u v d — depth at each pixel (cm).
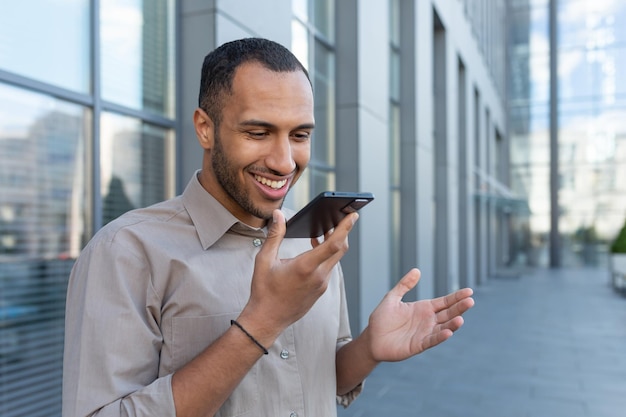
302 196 473
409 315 113
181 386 80
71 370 87
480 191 1416
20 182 249
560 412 409
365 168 546
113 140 297
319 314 115
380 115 599
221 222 103
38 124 257
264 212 96
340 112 538
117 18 300
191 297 96
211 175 103
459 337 704
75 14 275
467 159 1243
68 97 268
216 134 93
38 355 260
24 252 251
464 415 400
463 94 1247
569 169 2050
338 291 127
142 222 99
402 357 108
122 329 87
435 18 951
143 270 94
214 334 97
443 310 112
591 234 2017
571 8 2056
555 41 2062
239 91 88
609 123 2008
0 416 241
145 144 317
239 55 90
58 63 266
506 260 2055
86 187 283
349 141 535
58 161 268
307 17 485
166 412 79
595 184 2019
